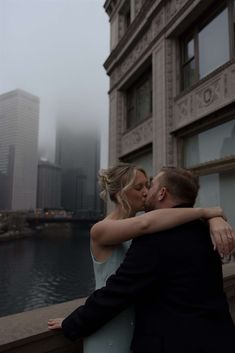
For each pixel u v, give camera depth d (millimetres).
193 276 1582
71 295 53219
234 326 1653
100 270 1831
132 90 17188
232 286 3541
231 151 9531
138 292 1566
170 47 12695
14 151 185750
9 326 2035
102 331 1741
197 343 1462
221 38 10195
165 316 1546
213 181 10344
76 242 124938
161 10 13117
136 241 1682
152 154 14125
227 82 9469
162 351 1479
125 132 16984
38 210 176125
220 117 9758
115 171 2072
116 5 18906
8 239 126000
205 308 1556
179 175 1904
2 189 182750
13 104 191875
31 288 56688
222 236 1633
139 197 2059
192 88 11156
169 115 12391
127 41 16359
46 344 1962
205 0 10391
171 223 1680
